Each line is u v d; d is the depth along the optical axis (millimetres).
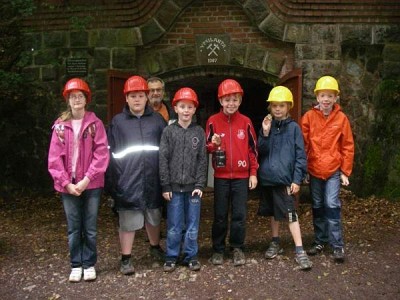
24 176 6332
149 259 3771
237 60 5891
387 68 5734
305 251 3715
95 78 6047
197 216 3459
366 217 4836
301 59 5723
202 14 5895
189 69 6035
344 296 3053
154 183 3439
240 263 3535
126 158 3367
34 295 3170
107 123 5809
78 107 3240
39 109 6297
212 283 3271
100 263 3701
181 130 3412
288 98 3547
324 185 3664
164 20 5848
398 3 5594
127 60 5953
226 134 3559
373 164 5715
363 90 5844
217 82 7184
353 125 5867
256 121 7750
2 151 6262
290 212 3531
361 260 3598
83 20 5676
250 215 5219
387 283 3211
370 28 5695
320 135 3619
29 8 5230
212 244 3980
